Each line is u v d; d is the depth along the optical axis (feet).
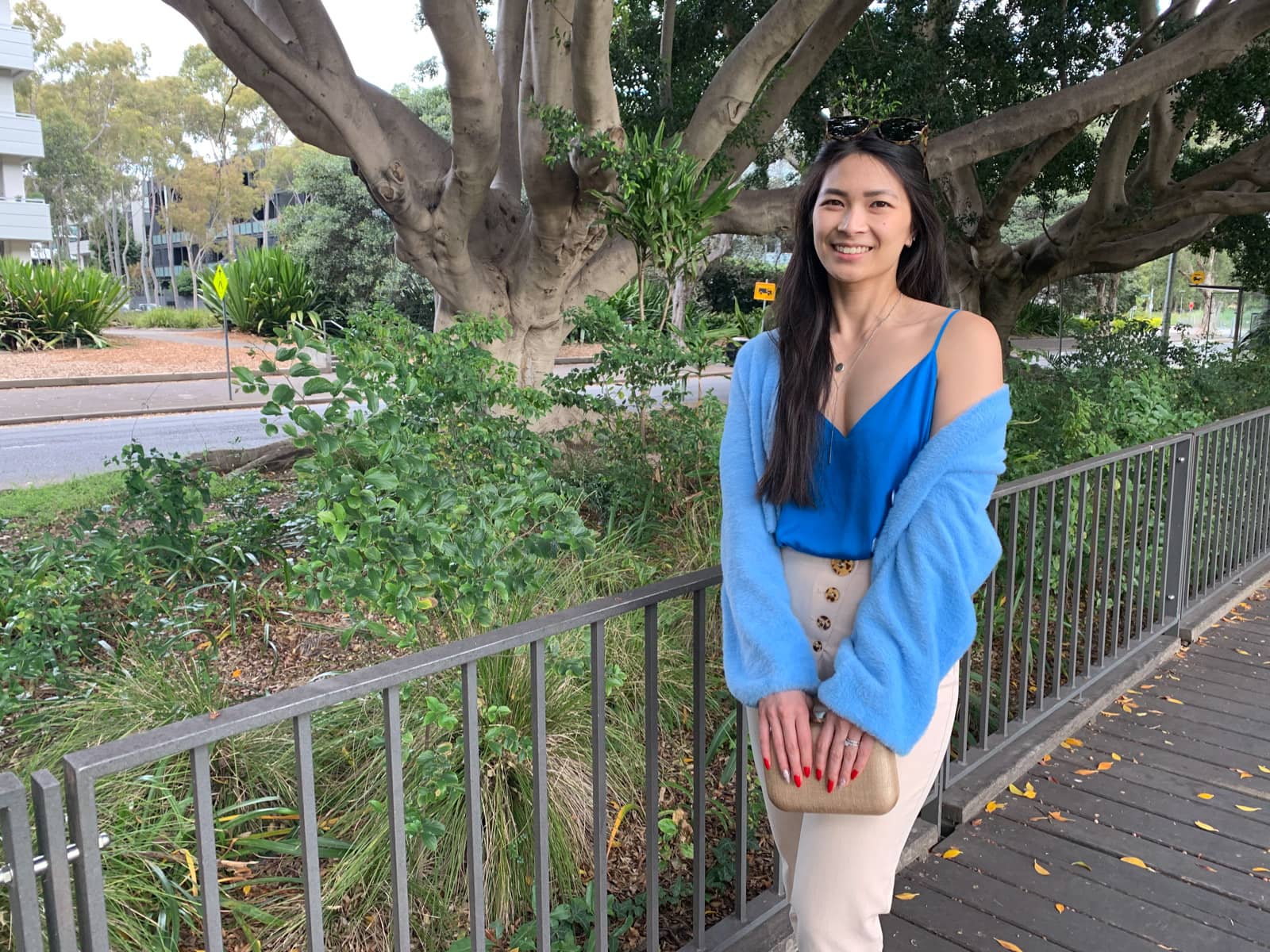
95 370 60.34
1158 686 12.71
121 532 15.84
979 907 8.07
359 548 9.13
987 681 10.00
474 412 13.76
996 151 27.09
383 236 81.66
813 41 26.32
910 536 4.38
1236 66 28.68
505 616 11.31
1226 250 46.16
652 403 18.31
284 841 8.51
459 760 8.98
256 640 13.32
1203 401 28.19
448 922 8.19
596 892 6.10
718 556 15.25
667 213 19.34
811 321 4.96
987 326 4.66
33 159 115.34
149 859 8.25
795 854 5.46
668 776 10.68
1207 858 8.77
